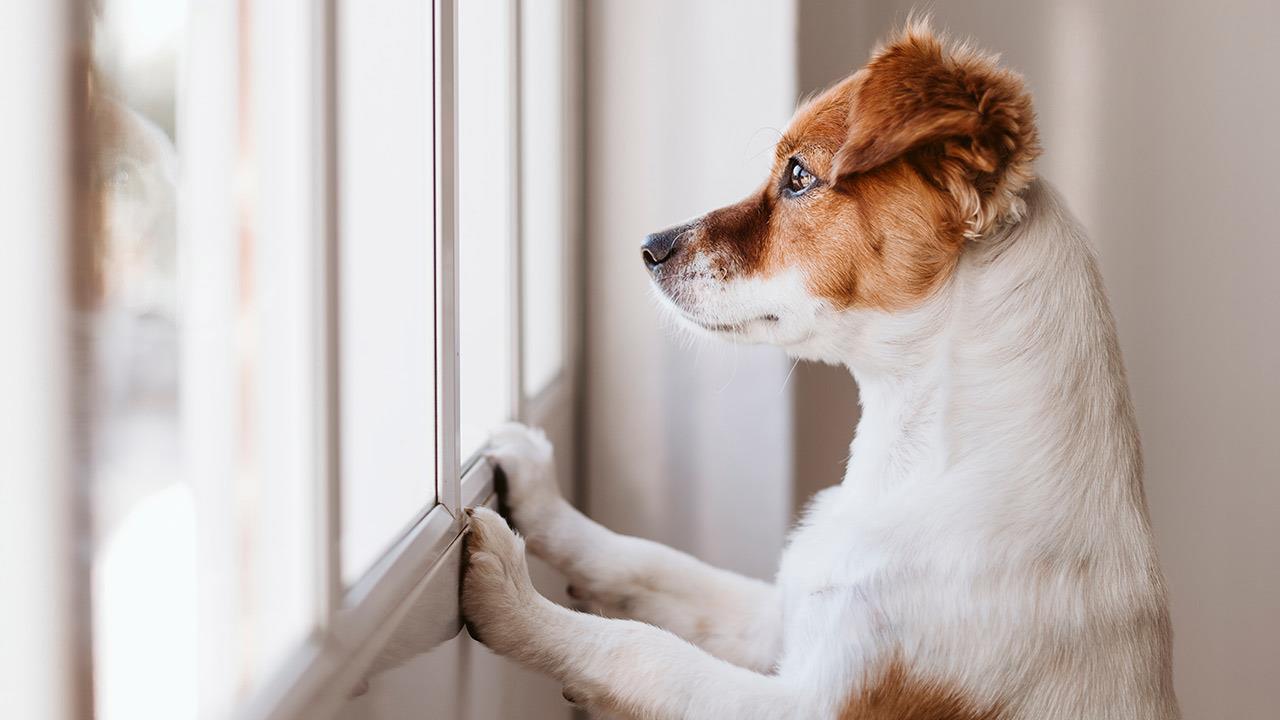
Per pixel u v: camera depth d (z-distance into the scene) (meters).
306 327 0.67
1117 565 1.13
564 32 2.00
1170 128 2.18
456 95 1.00
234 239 0.59
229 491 0.59
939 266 1.21
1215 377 2.22
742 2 2.09
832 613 1.15
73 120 0.44
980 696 1.08
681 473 2.20
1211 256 2.20
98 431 0.46
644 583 1.42
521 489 1.41
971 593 1.10
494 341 1.49
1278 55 2.14
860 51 2.16
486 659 1.20
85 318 0.45
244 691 0.60
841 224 1.25
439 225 0.99
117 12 0.46
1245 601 2.24
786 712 1.09
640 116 2.13
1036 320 1.17
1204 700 2.26
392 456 0.93
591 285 2.17
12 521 0.41
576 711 1.93
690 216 2.13
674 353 2.17
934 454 1.20
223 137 0.57
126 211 0.47
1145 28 2.16
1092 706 1.08
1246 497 2.23
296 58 0.66
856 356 1.29
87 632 0.46
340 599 0.71
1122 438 1.18
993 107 1.14
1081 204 2.22
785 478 2.19
